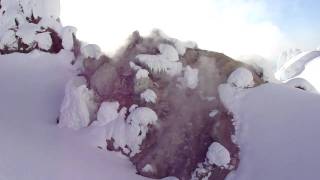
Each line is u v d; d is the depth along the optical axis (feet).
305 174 36.04
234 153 41.01
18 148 42.80
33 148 43.50
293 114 42.34
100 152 45.55
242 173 39.29
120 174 42.06
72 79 53.26
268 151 39.60
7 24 69.10
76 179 39.11
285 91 45.98
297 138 39.65
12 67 63.82
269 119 42.57
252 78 47.14
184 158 43.32
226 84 47.14
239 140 41.96
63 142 46.42
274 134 40.91
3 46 66.74
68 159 42.32
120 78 50.03
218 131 43.06
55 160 41.65
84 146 46.16
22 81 60.95
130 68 49.75
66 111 50.70
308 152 37.86
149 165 43.37
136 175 42.83
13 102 56.18
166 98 47.55
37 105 55.93
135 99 47.88
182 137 44.47
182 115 46.03
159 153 43.93
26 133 47.65
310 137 39.27
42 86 59.98
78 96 49.93
